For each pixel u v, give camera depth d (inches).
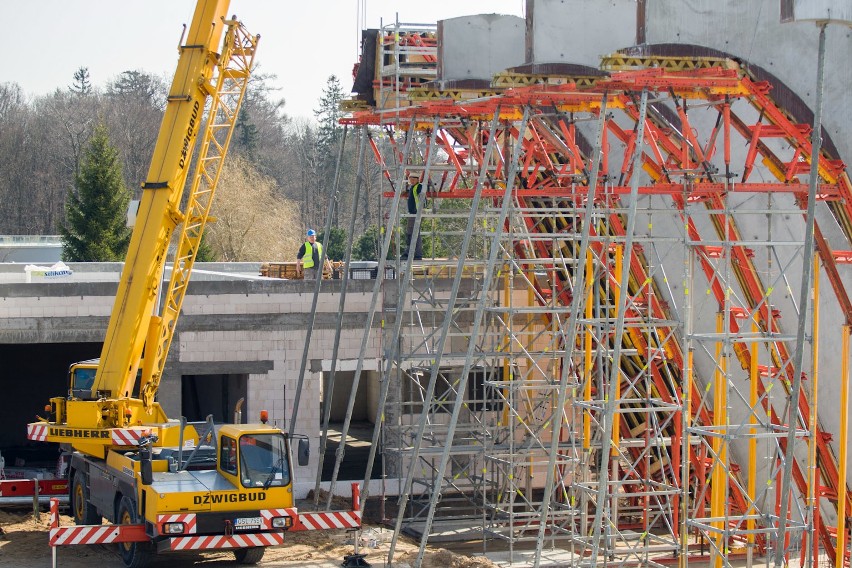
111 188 2566.4
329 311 1264.8
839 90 956.6
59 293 1224.8
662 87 835.4
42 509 1105.4
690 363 888.3
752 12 943.7
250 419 1250.0
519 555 1060.5
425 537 901.8
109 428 970.7
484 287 877.8
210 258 2482.8
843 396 924.6
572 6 890.1
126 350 997.2
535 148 1156.5
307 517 888.9
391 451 1152.8
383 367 1205.7
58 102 4414.4
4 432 1656.0
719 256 989.2
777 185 889.5
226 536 856.9
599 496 785.6
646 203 1155.3
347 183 4493.1
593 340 1169.4
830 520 1122.7
